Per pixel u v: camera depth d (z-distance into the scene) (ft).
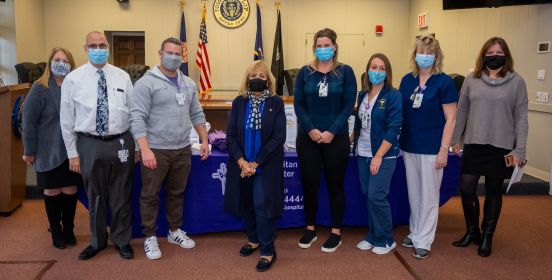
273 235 8.99
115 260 9.31
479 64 9.39
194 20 27.89
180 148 9.39
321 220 11.03
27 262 9.14
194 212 10.56
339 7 28.45
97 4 27.40
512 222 11.94
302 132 9.59
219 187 10.52
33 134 9.05
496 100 9.11
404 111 9.50
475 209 10.09
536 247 10.20
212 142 10.88
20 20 23.97
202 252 9.81
